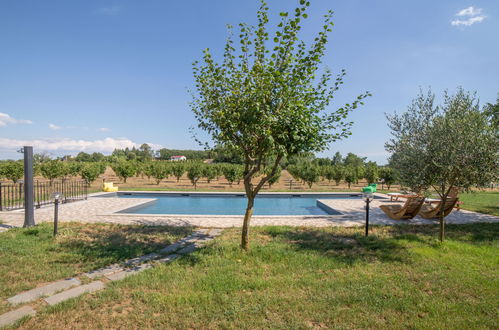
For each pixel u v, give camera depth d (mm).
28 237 6277
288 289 3803
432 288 3867
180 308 3254
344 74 4977
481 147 4949
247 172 5496
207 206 15391
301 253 5340
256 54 4723
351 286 3895
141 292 3617
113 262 4801
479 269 4598
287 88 4441
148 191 17812
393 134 6297
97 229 7277
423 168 5469
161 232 7062
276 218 9484
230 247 5531
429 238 6617
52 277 4090
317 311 3225
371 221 8969
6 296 3518
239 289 3785
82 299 3416
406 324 2986
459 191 6070
